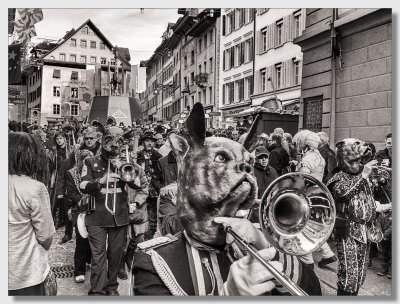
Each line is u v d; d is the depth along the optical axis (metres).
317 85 9.60
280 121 11.73
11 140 2.54
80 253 4.80
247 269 1.31
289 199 1.50
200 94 24.05
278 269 1.36
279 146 7.17
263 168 4.96
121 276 4.93
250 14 19.75
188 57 24.83
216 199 1.54
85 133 5.61
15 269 2.49
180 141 1.70
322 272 4.64
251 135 1.72
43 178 2.62
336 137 8.90
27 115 13.91
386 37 7.51
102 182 4.11
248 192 1.55
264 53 18.27
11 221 2.50
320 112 9.62
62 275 5.00
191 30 24.89
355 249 3.46
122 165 4.09
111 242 4.17
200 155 1.58
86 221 4.09
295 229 1.50
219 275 1.56
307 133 5.28
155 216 6.25
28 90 13.95
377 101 7.72
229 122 16.84
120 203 4.17
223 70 22.59
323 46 9.38
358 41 8.26
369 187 3.57
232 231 1.46
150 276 1.55
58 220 7.09
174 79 22.83
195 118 1.60
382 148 7.56
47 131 10.41
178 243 1.63
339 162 3.60
